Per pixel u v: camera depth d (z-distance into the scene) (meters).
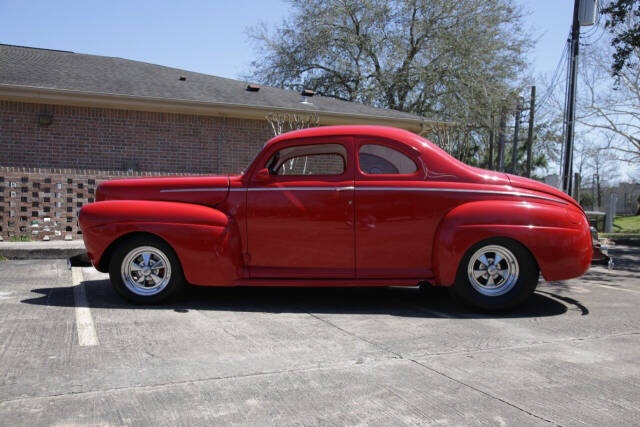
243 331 4.11
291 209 4.93
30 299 5.13
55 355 3.42
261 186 5.00
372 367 3.30
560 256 4.71
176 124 12.16
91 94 10.98
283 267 5.01
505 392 2.92
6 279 6.27
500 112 25.02
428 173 4.92
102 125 11.60
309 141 5.05
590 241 4.98
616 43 15.16
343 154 5.03
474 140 26.75
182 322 4.35
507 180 4.98
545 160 33.66
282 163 5.13
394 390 2.93
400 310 4.98
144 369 3.20
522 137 30.11
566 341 3.96
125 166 11.77
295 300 5.37
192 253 4.86
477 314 4.85
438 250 4.79
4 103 10.97
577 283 6.93
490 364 3.39
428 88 24.48
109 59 14.74
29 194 9.27
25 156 11.10
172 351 3.56
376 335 4.05
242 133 12.73
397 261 4.93
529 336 4.09
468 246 4.71
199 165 12.36
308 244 4.94
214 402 2.73
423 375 3.17
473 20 24.77
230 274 4.94
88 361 3.32
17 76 11.13
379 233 4.88
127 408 2.64
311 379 3.08
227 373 3.16
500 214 4.71
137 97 11.31
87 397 2.76
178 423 2.49
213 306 5.01
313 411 2.64
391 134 5.01
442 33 24.62
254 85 14.21
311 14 26.58
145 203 4.95
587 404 2.77
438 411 2.66
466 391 2.92
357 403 2.75
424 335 4.08
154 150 11.99
